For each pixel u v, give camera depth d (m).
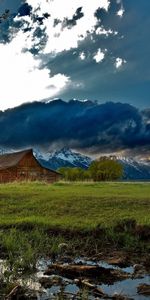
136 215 20.75
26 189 34.09
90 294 10.17
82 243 16.42
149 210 22.50
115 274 11.95
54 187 37.81
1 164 82.19
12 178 77.50
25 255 13.71
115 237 16.77
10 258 13.69
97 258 14.18
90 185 42.59
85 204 24.41
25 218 20.66
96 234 17.56
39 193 29.95
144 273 12.16
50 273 12.20
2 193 29.64
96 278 11.71
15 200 26.48
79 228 18.14
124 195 28.45
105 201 25.14
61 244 15.69
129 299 9.75
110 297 9.87
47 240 16.55
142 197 27.14
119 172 95.94
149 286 10.61
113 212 21.98
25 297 9.95
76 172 93.50
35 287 10.78
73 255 14.70
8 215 22.25
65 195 28.34
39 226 18.95
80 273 12.05
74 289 10.65
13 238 16.50
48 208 23.73
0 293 10.27
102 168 95.38
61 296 9.81
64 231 18.12
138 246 15.80
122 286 10.89
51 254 14.72
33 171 80.25
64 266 12.41
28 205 24.64
